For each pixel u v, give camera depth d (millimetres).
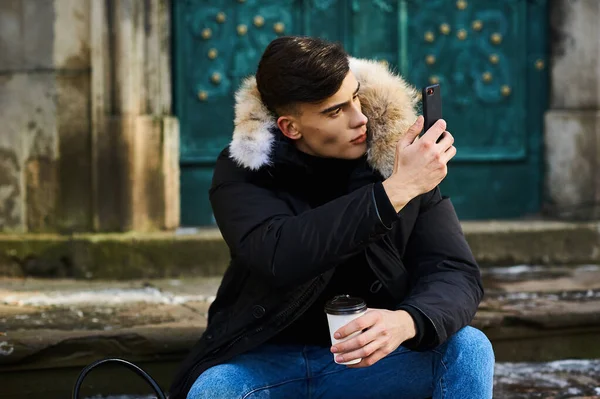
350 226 2480
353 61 2775
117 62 5270
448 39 6098
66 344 3586
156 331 3699
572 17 6020
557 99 6145
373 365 2793
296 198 2787
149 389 3699
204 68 5812
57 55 5301
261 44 5879
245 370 2705
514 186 6246
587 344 4148
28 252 5219
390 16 6016
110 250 5180
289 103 2613
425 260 2822
